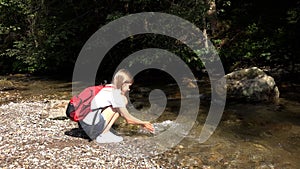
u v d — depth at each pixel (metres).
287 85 12.37
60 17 16.06
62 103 10.17
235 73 11.15
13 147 6.66
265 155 6.66
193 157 6.56
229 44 15.90
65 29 15.50
